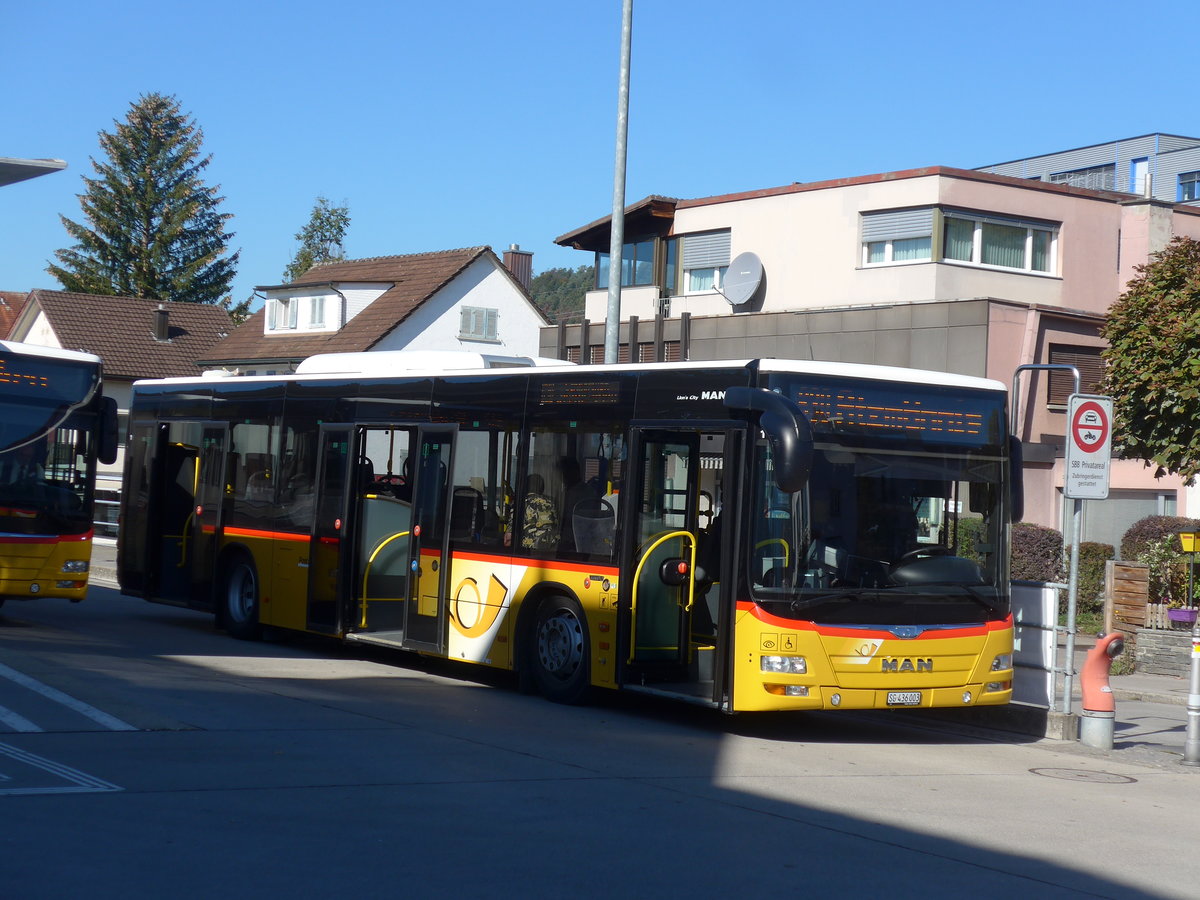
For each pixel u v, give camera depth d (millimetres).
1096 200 34625
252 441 17641
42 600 21750
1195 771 11742
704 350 35469
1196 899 7227
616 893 6648
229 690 12703
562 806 8555
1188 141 82375
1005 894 7086
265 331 59719
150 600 19031
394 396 15547
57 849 6902
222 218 83500
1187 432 19031
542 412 13648
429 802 8453
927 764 11195
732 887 6887
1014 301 29781
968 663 12000
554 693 13344
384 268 59875
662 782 9555
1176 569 20938
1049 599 13266
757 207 36219
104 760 9164
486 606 14031
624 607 12492
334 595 15953
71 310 68688
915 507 11977
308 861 6926
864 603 11578
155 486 19109
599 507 12891
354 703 12508
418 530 14953
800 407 11609
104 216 80250
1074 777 11016
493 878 6793
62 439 16875
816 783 9906
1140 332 19234
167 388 19250
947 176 32438
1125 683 17938
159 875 6531
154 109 82188
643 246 39594
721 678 11578
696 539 12891
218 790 8461
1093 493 12938
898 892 6992
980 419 12414
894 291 32969
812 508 11547
